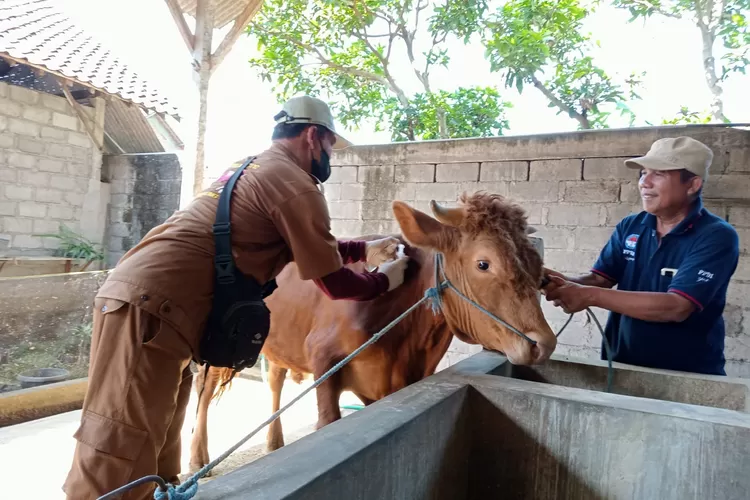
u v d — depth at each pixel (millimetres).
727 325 4562
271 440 4059
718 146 4516
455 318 2322
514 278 2096
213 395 3807
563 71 8320
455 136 9562
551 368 2729
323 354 2594
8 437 4348
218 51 6719
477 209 2215
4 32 8625
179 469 2383
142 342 1821
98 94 9391
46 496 3340
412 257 2545
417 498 1710
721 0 7926
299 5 9812
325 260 2051
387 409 1693
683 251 2631
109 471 1782
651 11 8391
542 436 1929
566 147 5066
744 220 4484
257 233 2008
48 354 5516
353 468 1356
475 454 2047
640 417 1766
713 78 7953
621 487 1796
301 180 2027
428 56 9547
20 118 8602
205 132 6750
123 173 9891
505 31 8086
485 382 2064
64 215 9250
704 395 2441
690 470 1693
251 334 2010
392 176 5883
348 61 10531
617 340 2986
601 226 4961
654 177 2643
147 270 1863
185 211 2061
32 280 5340
